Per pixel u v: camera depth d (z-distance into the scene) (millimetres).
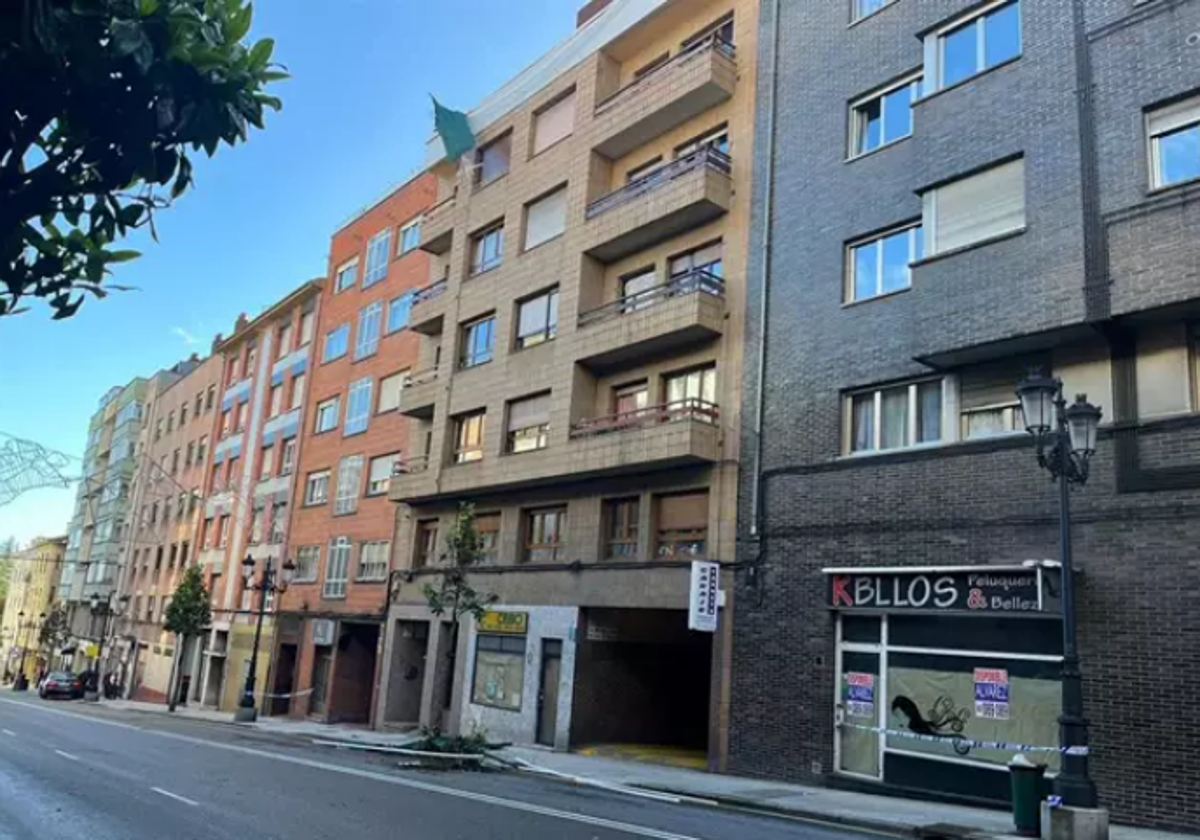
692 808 12742
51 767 14570
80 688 50719
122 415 67000
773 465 17750
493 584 24047
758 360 18641
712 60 20641
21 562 93375
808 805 12789
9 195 3383
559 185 24719
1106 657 12344
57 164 3459
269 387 42094
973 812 12641
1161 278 12516
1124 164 13336
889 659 15078
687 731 22328
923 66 17062
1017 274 14266
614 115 23172
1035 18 15008
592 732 20844
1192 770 11312
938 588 14461
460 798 12250
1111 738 12102
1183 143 13008
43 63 3156
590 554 21453
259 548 39125
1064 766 10016
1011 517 13773
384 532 30547
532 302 25047
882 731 14516
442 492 25969
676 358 20672
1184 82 13008
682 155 21594
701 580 17641
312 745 21734
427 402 27844
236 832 9148
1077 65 14242
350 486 33500
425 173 33406
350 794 12234
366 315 35406
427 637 28312
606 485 21500
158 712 36938
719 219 20469
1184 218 12461
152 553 53344
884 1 18234
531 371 23891
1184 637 11703
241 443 43625
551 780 15641
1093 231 13430
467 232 28219
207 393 49875
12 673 85375
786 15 20219
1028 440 13805
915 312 15672
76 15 3115
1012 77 15109
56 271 3635
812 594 16375
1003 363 14688
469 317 27109
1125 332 13172
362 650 31422
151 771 14367
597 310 22672
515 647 22875
